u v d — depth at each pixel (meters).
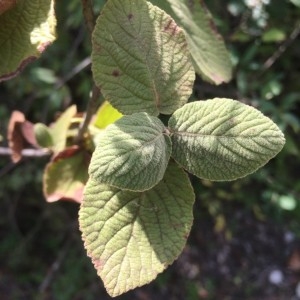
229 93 0.53
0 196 0.72
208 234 0.80
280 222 0.78
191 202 0.18
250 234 0.80
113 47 0.18
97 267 0.17
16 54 0.17
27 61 0.17
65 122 0.26
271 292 0.79
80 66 0.58
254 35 0.51
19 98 0.72
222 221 0.74
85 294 0.75
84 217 0.17
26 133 0.29
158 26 0.18
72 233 0.76
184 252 0.80
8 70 0.17
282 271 0.79
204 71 0.21
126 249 0.17
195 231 0.80
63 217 0.76
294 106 0.62
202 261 0.80
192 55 0.21
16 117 0.29
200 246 0.80
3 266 0.78
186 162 0.17
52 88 0.64
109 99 0.18
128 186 0.15
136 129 0.16
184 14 0.21
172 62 0.18
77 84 0.66
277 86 0.53
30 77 0.65
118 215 0.17
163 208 0.18
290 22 0.52
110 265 0.17
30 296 0.75
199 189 0.64
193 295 0.78
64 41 0.65
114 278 0.17
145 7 0.18
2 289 0.76
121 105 0.18
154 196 0.18
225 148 0.16
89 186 0.17
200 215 0.76
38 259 0.78
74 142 0.24
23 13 0.17
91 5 0.19
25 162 0.71
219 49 0.22
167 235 0.18
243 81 0.52
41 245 0.78
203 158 0.17
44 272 0.77
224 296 0.78
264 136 0.16
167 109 0.18
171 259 0.18
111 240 0.17
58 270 0.77
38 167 0.71
